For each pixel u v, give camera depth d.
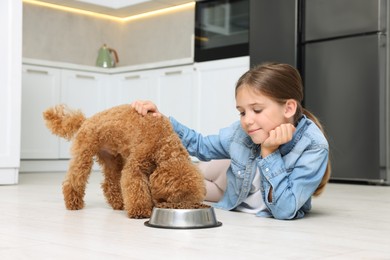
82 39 5.07
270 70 1.49
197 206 1.32
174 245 1.04
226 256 0.94
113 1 4.99
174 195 1.30
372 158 3.15
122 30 5.40
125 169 1.46
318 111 3.39
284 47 3.50
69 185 1.62
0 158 2.78
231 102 3.83
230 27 3.87
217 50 3.93
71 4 4.85
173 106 4.26
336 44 3.31
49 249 0.99
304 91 3.46
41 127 4.22
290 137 1.43
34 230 1.23
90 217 1.46
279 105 1.47
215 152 1.74
